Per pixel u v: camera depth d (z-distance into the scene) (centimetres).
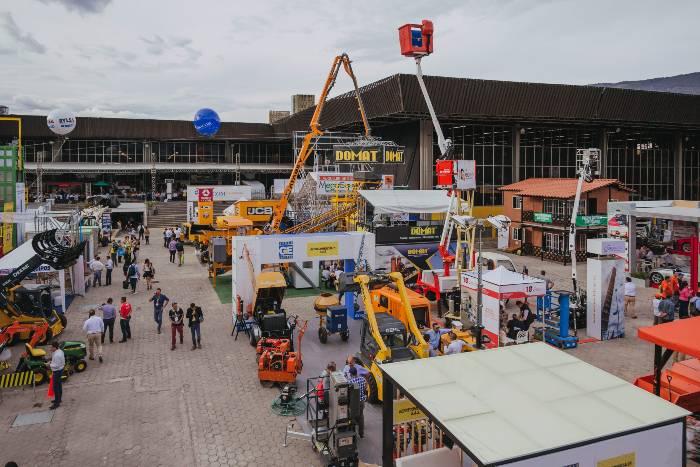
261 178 7588
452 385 757
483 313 1806
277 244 2016
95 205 5166
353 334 1941
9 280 1734
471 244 2352
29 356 1484
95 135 6638
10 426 1223
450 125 4972
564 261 3503
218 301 2495
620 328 1869
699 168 6075
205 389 1438
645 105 4928
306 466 1056
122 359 1680
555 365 830
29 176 6569
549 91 4578
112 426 1223
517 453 579
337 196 3878
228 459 1083
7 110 4972
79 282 2555
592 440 611
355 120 5075
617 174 5641
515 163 5162
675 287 2136
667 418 661
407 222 3591
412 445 999
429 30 2522
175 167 6888
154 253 4016
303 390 1421
